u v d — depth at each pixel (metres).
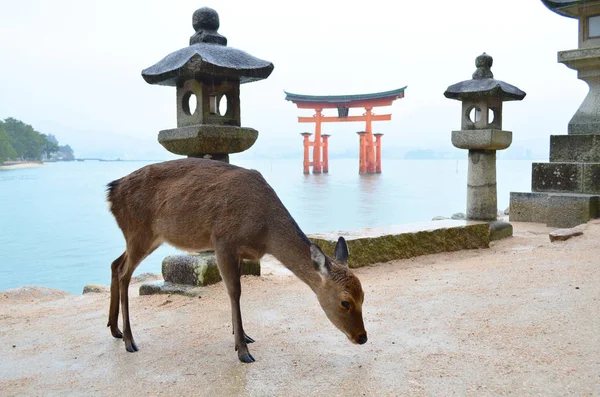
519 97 10.96
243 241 4.50
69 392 3.95
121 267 5.25
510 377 3.84
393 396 3.66
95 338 5.27
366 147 74.38
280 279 7.52
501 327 4.87
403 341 4.70
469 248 9.62
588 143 12.55
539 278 6.61
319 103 70.06
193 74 6.83
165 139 7.39
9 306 7.73
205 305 6.19
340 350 4.58
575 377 3.77
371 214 24.09
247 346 4.75
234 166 4.93
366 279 7.36
